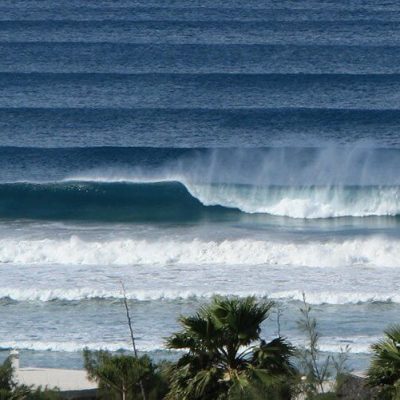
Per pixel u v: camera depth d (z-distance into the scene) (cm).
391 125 17812
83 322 10038
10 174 15825
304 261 11719
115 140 17212
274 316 10025
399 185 14762
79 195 15125
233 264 11719
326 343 9306
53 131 17612
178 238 12975
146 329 9838
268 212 14650
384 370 6138
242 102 18862
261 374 6116
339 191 14712
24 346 9394
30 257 11938
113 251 12025
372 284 10956
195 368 6319
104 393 6725
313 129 17612
